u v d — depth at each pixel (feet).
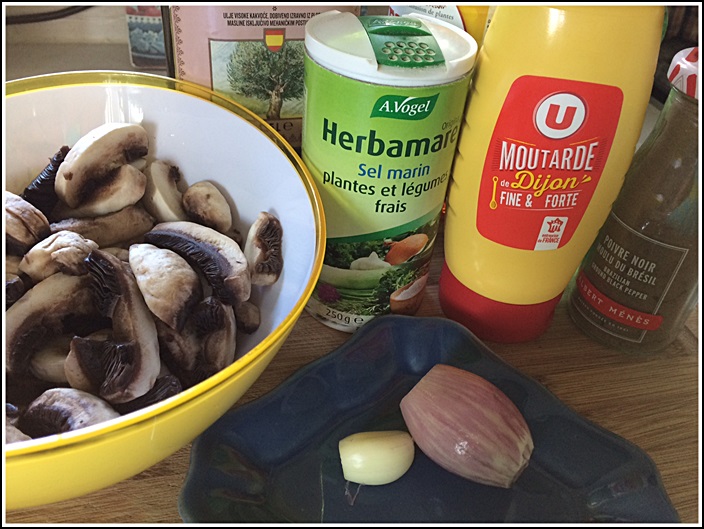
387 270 1.47
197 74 1.52
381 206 1.36
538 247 1.38
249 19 1.45
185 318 1.21
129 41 2.02
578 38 1.14
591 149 1.24
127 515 1.20
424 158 1.30
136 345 1.14
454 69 1.20
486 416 1.28
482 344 1.47
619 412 1.45
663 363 1.57
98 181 1.36
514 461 1.26
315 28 1.27
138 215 1.40
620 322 1.54
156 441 0.99
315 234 1.27
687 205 1.36
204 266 1.29
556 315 1.68
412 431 1.33
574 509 1.25
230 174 1.48
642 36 1.14
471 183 1.37
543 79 1.18
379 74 1.17
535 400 1.38
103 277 1.18
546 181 1.28
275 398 1.33
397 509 1.25
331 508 1.24
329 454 1.32
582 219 1.35
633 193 1.43
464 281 1.53
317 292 1.53
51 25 2.15
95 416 1.07
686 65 1.28
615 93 1.18
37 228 1.27
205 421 1.06
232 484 1.21
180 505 1.14
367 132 1.25
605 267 1.51
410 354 1.49
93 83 1.43
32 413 1.10
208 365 1.23
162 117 1.48
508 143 1.27
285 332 1.09
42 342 1.22
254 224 1.39
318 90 1.26
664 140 1.39
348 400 1.41
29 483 0.94
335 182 1.35
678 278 1.43
